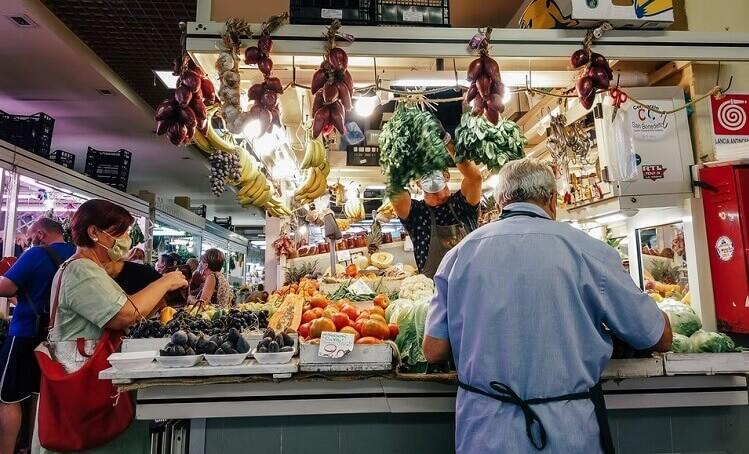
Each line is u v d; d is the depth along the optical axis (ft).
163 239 36.68
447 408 5.92
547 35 6.73
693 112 7.88
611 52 6.75
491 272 4.56
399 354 5.98
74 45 16.74
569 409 4.21
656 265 8.27
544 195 4.96
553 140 9.23
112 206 7.35
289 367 5.77
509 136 8.45
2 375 9.16
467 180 9.52
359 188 18.06
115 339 6.86
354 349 5.81
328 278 11.16
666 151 7.69
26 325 9.37
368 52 6.51
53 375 6.23
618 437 6.13
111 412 6.38
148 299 6.98
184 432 6.26
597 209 8.23
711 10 8.15
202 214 43.04
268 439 5.94
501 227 4.78
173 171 32.94
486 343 4.42
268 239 17.30
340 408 5.93
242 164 10.83
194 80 6.36
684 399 6.10
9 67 17.78
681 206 7.69
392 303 7.05
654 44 6.82
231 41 6.34
